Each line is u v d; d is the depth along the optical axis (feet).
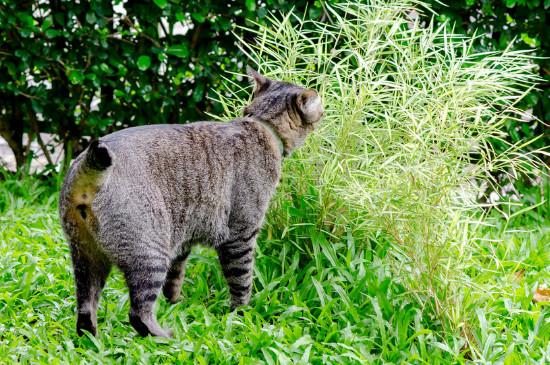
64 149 30.14
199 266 21.94
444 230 18.76
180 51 27.84
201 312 19.39
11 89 27.89
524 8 28.58
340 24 22.58
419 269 18.86
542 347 18.28
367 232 20.99
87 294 17.75
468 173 19.36
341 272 20.27
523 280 21.76
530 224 27.68
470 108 19.27
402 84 21.12
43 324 18.17
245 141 19.53
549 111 29.01
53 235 24.09
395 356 17.52
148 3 27.91
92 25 27.66
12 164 32.55
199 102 30.07
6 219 25.40
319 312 19.53
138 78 28.53
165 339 17.48
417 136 18.65
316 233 21.04
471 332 18.56
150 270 17.34
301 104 20.12
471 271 21.26
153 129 18.24
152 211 17.30
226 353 16.93
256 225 19.84
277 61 23.39
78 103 29.09
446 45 20.94
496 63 20.97
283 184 21.71
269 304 19.79
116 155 16.85
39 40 27.71
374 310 18.93
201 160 18.52
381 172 20.62
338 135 21.22
